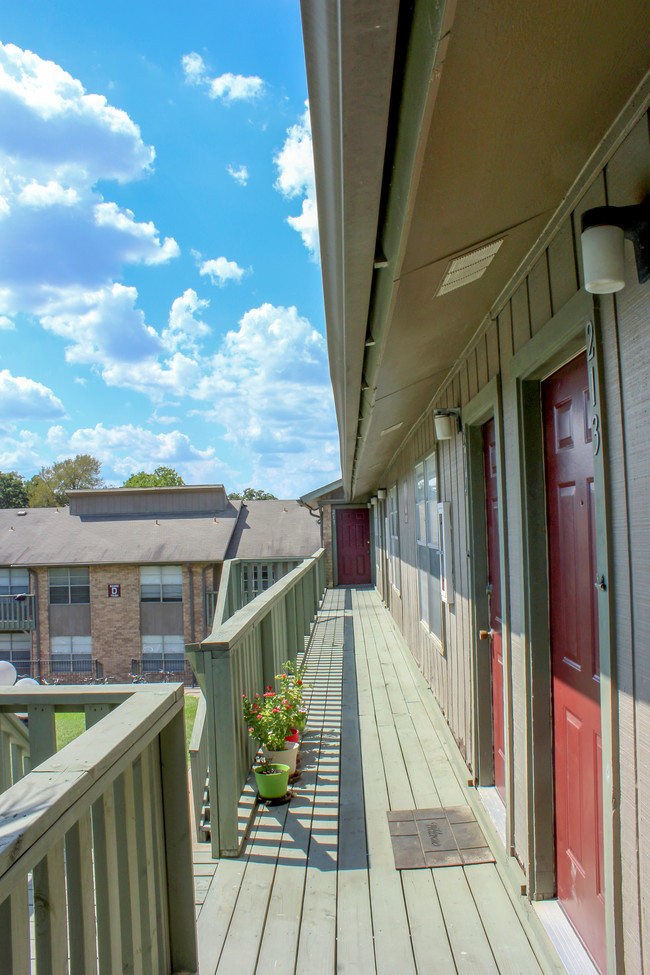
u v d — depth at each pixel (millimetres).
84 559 23172
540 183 1676
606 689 1646
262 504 26562
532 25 992
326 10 937
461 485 3854
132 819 1540
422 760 4199
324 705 5543
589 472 2018
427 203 1478
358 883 2771
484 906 2572
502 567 2777
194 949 1816
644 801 1459
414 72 1104
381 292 2080
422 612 6199
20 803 1105
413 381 3816
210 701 3072
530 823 2449
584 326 1776
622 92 1343
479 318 2992
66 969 1189
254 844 3148
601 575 1683
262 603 4445
